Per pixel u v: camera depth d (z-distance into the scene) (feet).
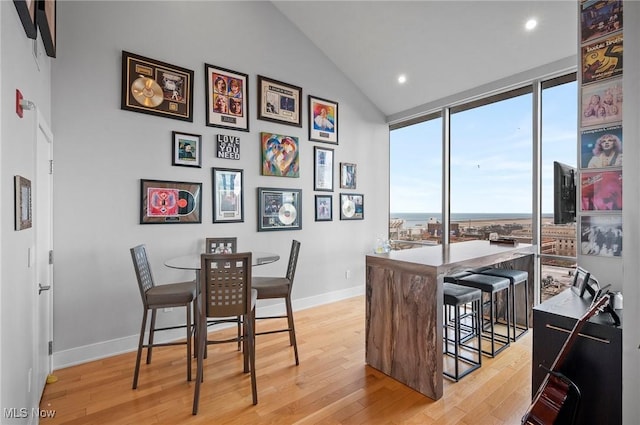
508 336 10.27
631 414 4.84
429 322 7.49
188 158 11.14
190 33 11.27
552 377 5.57
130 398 7.44
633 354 4.83
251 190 12.67
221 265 7.29
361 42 13.82
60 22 8.97
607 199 7.43
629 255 4.88
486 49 11.89
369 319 8.97
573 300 7.18
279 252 13.46
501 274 10.41
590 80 7.71
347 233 15.88
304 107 14.34
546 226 11.85
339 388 7.86
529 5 9.96
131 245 10.05
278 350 9.98
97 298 9.48
